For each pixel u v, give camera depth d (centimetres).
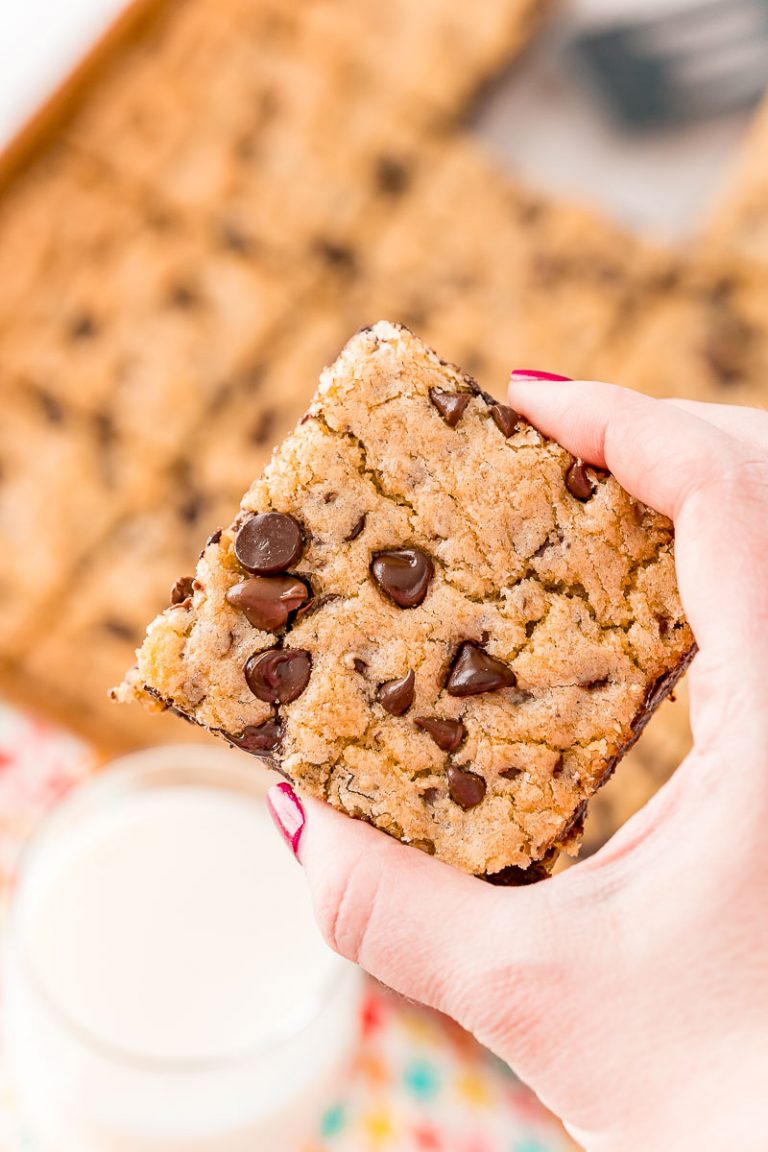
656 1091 34
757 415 39
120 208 53
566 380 39
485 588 37
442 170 53
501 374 52
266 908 47
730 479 36
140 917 47
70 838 47
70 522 51
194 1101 45
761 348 52
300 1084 46
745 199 53
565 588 37
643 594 37
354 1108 48
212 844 47
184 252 53
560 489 37
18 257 52
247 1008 46
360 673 36
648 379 52
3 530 51
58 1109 46
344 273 53
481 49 54
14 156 53
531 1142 48
